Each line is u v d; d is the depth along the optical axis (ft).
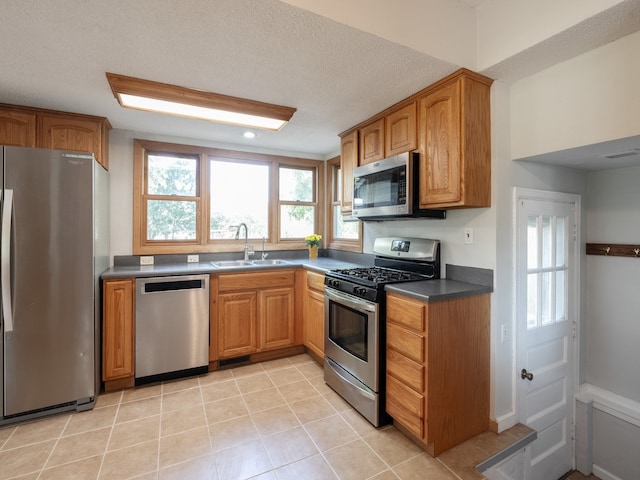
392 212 7.52
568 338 7.88
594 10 4.62
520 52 5.56
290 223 13.03
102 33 5.05
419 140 7.18
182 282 8.93
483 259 6.75
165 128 9.84
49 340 7.11
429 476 5.41
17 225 6.79
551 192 7.43
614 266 7.85
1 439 6.37
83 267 7.42
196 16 4.65
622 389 7.70
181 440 6.34
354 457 5.86
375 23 5.14
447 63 5.96
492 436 6.43
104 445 6.19
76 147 8.38
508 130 6.72
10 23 4.78
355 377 7.42
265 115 7.96
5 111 7.78
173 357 8.86
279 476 5.42
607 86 5.34
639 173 7.41
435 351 5.81
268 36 5.16
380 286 6.75
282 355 10.61
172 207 10.91
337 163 12.70
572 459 8.00
